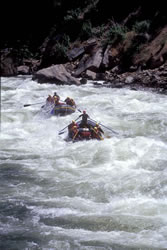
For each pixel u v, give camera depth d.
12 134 35.53
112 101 47.56
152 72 58.78
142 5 73.38
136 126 36.41
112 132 35.12
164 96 48.16
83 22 80.88
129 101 46.41
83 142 31.53
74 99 50.56
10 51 84.25
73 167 26.25
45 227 18.42
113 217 19.06
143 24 67.12
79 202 20.95
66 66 72.62
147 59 62.16
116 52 67.50
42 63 78.75
